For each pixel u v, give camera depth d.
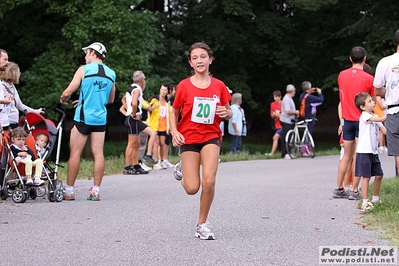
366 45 34.59
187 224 9.56
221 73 37.72
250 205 11.55
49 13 29.64
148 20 29.09
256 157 24.19
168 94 19.33
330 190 13.91
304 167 19.95
